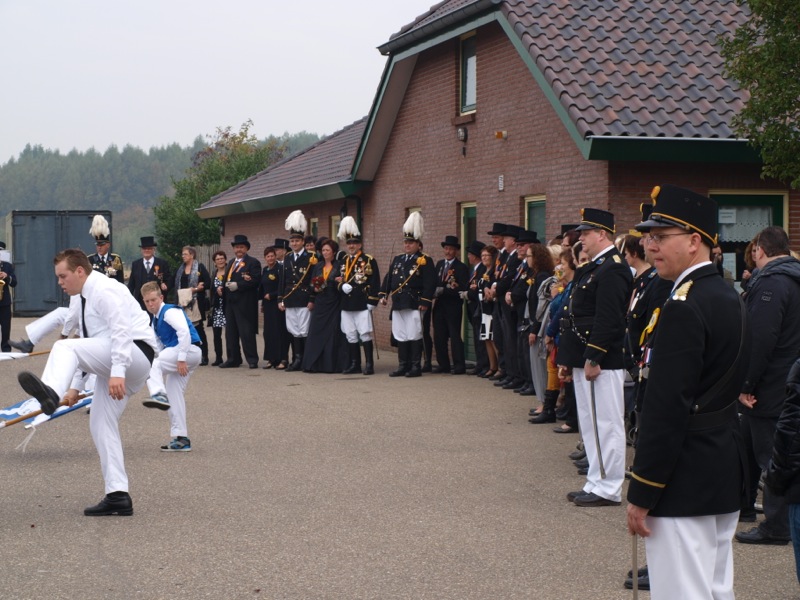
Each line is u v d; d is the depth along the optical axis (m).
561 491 8.38
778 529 6.81
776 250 7.11
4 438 10.92
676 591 4.18
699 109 13.48
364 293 16.34
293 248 17.28
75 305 10.23
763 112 10.80
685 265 4.32
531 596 5.87
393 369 17.14
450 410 12.45
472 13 15.82
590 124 12.96
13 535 7.16
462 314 16.34
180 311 10.02
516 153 15.64
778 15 10.59
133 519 7.57
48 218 30.75
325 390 14.48
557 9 15.24
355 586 6.05
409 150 19.30
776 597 5.82
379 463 9.47
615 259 7.87
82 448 10.34
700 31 15.18
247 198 26.92
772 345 6.82
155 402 9.70
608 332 7.70
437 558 6.59
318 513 7.71
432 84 18.31
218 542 6.96
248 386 15.06
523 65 15.37
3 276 19.30
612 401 7.82
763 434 6.93
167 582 6.14
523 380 14.02
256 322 17.89
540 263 11.69
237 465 9.45
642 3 15.69
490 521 7.47
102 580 6.18
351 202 21.91
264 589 6.00
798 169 10.95
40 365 18.28
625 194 13.43
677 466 4.17
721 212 13.85
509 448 10.11
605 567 6.39
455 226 17.66
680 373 4.08
